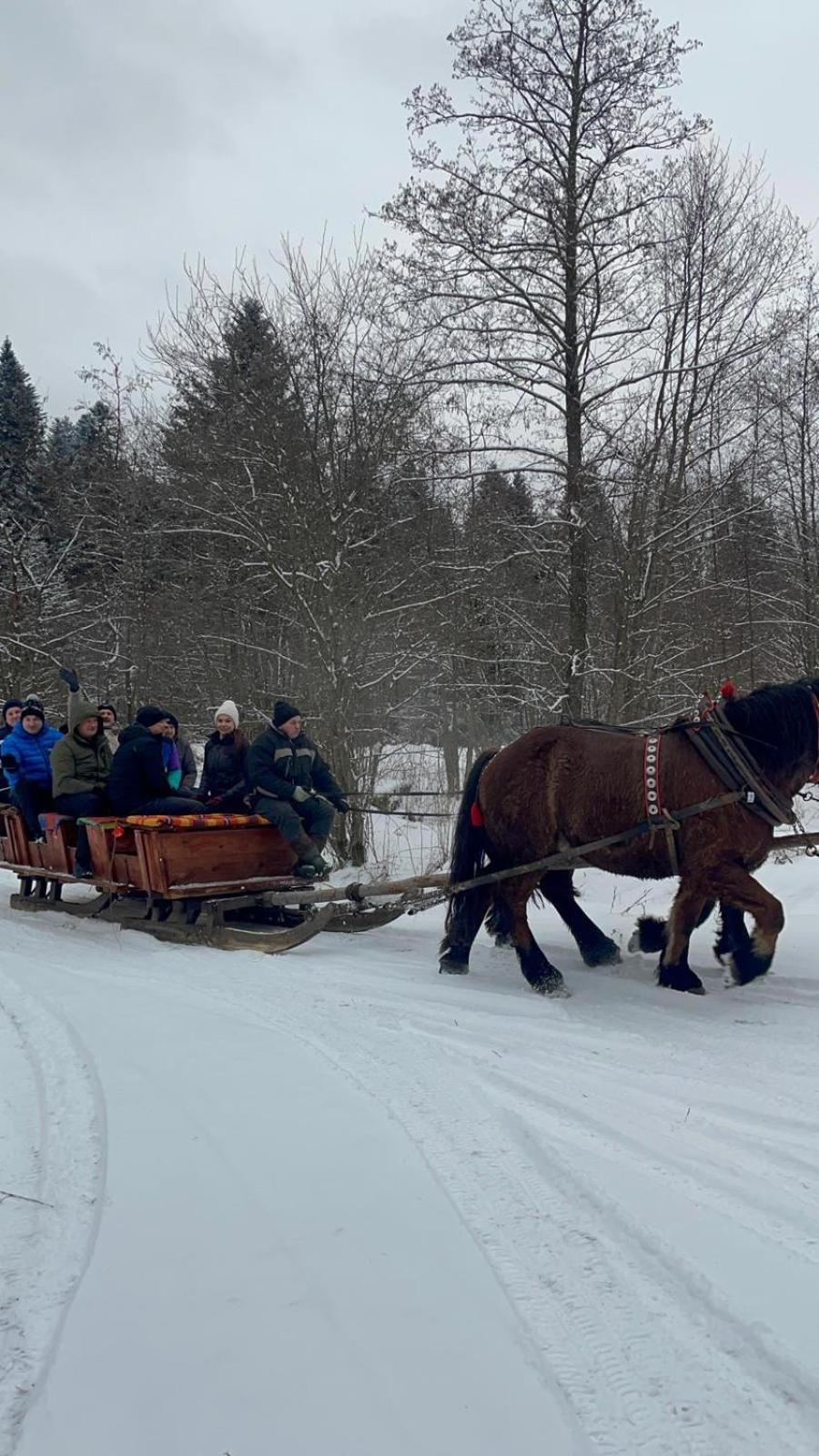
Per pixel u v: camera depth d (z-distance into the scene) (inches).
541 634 524.1
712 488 519.5
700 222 502.0
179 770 368.2
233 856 314.5
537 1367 89.4
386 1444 79.5
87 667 727.1
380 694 494.3
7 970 258.8
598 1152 137.0
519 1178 128.3
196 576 536.7
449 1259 107.7
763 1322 94.9
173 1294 101.4
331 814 327.3
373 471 482.0
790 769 240.8
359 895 290.5
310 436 478.9
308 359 487.5
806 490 645.3
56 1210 122.4
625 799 244.8
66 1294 103.6
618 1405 84.2
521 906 258.8
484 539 511.8
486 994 238.2
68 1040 191.8
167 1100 156.4
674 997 235.1
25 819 373.4
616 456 502.9
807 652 644.7
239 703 507.5
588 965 272.8
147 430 615.2
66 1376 88.9
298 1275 104.6
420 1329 95.0
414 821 533.3
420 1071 170.2
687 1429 81.3
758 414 542.3
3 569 750.5
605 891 394.3
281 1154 135.2
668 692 541.3
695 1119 151.8
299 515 473.1
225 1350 92.0
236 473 505.7
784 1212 119.3
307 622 473.4
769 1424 81.7
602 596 525.3
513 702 538.9
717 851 237.5
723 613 564.1
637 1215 117.6
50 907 366.0
